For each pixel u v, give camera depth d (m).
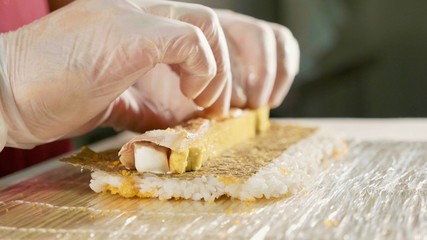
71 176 0.60
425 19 1.78
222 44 0.56
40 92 0.53
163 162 0.51
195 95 0.55
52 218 0.47
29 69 0.53
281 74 0.74
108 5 0.52
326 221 0.44
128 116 0.66
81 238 0.43
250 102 0.69
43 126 0.55
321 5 1.77
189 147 0.51
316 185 0.53
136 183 0.51
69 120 0.55
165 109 0.66
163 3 0.56
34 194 0.54
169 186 0.50
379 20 1.80
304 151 0.60
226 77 0.57
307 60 1.76
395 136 0.76
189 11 0.55
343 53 1.81
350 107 1.81
